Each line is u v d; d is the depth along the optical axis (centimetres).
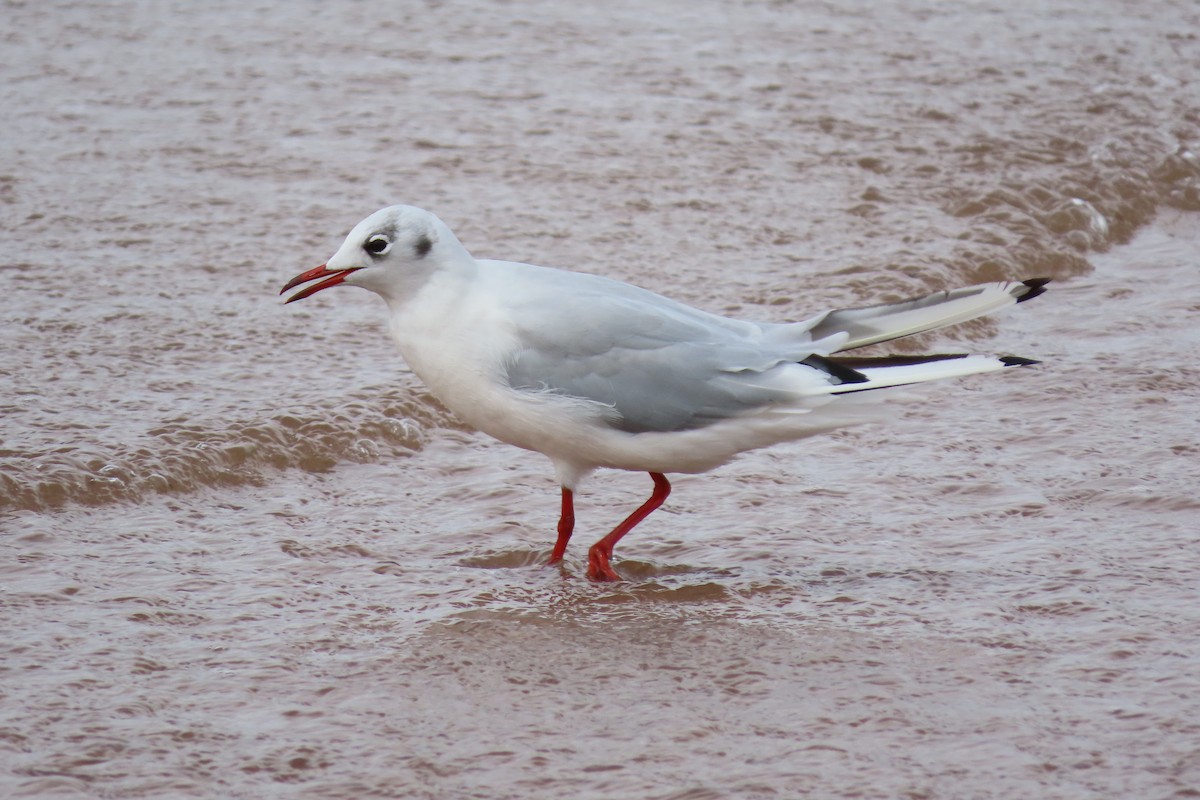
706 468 1054
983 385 1388
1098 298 1627
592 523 1145
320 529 1117
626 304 1031
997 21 2556
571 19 2453
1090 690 870
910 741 814
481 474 1230
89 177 1789
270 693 867
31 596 977
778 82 2202
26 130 1917
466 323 1016
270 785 771
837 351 1055
